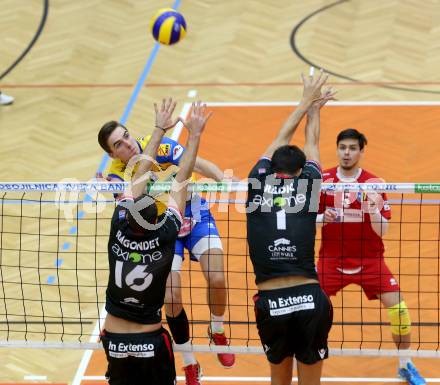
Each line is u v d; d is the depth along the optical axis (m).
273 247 16.08
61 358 21.00
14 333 21.78
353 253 19.62
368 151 29.45
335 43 37.16
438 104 32.38
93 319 22.31
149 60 36.34
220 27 38.75
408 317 19.42
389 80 34.19
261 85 34.19
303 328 16.02
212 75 35.03
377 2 40.50
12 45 37.84
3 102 33.47
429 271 23.50
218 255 18.39
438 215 25.84
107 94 34.03
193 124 16.27
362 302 22.61
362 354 18.39
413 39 37.25
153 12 40.28
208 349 18.25
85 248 25.12
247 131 31.06
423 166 28.56
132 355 16.05
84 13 40.38
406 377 19.77
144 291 15.77
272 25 38.84
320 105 17.62
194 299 22.83
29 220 26.53
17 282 23.75
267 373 20.31
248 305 22.19
